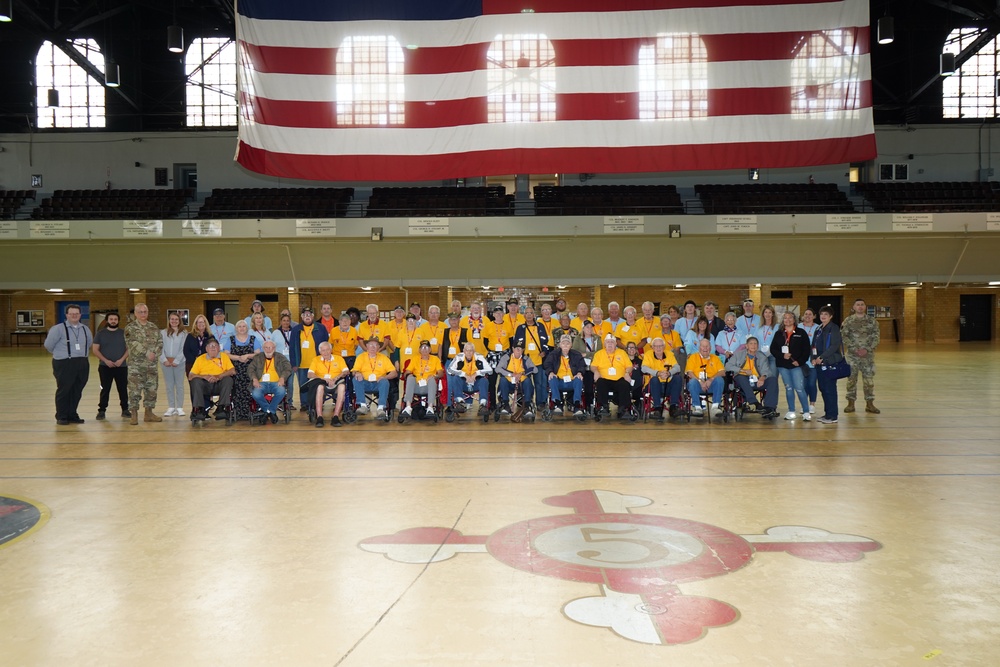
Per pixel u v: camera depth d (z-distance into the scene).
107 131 32.56
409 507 5.71
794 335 10.26
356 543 4.79
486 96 12.02
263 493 6.20
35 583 4.07
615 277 28.88
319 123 12.02
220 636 3.38
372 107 12.05
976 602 3.76
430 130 12.09
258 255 28.69
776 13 11.91
